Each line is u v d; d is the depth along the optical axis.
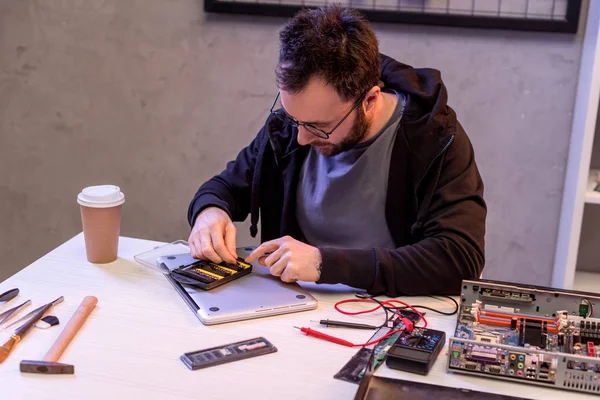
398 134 1.59
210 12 2.47
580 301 1.24
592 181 2.36
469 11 2.33
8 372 1.11
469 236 1.49
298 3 2.41
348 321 1.31
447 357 1.16
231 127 2.61
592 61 2.14
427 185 1.59
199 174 2.69
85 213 1.50
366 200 1.67
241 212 1.85
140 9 2.52
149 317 1.30
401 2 2.35
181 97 2.60
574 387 1.10
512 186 2.50
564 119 2.40
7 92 2.70
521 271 2.58
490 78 2.40
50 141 2.74
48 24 2.59
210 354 1.16
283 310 1.34
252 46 2.50
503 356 1.13
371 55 1.41
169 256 1.55
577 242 2.25
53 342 1.20
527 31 2.33
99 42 2.59
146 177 2.73
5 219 2.87
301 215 1.77
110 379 1.09
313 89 1.36
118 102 2.65
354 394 1.07
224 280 1.43
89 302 1.32
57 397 1.04
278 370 1.13
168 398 1.05
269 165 1.78
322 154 1.56
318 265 1.41
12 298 1.35
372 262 1.43
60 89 2.66
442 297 1.45
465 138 1.64
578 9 2.26
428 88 1.64
